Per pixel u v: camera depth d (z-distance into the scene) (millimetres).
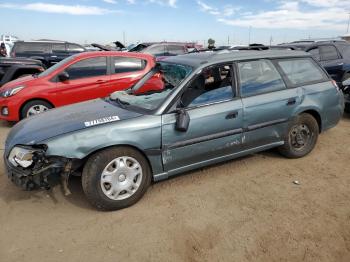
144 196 3785
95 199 3355
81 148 3234
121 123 3410
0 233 3143
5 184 4121
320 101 4703
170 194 3830
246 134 4109
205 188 3957
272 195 3775
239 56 4168
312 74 4785
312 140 4805
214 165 4590
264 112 4184
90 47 17469
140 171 3541
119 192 3443
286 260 2725
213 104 3842
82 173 3373
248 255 2791
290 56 4605
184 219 3328
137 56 7355
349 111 7090
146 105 3746
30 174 3201
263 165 4578
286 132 4496
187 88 3738
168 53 15648
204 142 3811
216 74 3945
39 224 3285
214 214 3406
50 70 6902
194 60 4082
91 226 3240
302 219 3285
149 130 3467
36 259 2789
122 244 2969
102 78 6941
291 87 4465
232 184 4051
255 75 4230
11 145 3387
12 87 6566
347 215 3344
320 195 3758
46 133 3342
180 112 3553
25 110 6543
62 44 13898
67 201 3709
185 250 2875
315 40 10555
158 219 3338
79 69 6836
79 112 3857
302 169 4449
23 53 13430
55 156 3225
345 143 5484
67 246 2951
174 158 3691
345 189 3887
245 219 3307
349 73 9281
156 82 4262
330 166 4547
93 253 2857
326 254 2785
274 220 3279
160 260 2762
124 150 3410
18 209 3555
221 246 2914
